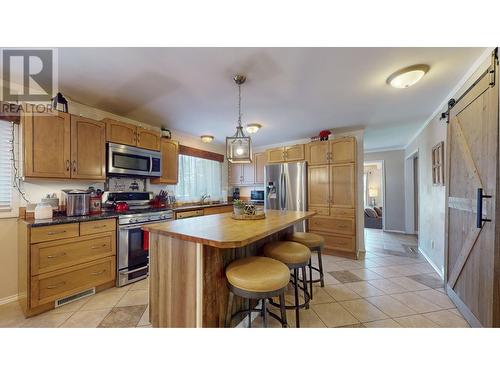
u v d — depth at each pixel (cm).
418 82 217
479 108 168
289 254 169
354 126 367
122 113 299
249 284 123
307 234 240
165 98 250
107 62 179
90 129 246
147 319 181
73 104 257
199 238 120
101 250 228
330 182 371
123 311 192
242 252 174
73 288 207
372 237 509
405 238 497
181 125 358
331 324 175
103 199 272
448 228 227
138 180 333
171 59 175
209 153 470
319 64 184
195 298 133
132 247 254
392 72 197
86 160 241
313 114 307
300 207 391
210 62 180
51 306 194
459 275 198
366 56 173
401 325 173
